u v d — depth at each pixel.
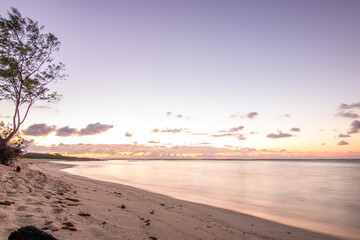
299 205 18.48
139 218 8.60
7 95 17.28
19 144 16.88
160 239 6.71
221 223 11.42
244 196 22.06
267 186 30.06
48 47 18.44
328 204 19.05
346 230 11.95
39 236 4.14
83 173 41.25
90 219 7.14
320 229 12.04
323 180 38.81
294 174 53.03
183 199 18.52
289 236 10.49
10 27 16.77
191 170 68.19
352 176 47.22
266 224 12.34
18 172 13.12
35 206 7.24
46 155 132.38
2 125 16.89
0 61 16.59
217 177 42.78
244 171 65.25
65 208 7.82
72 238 5.37
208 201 18.50
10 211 6.30
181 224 9.24
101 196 12.22
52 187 11.93
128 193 17.23
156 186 27.03
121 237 6.07
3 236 4.77
